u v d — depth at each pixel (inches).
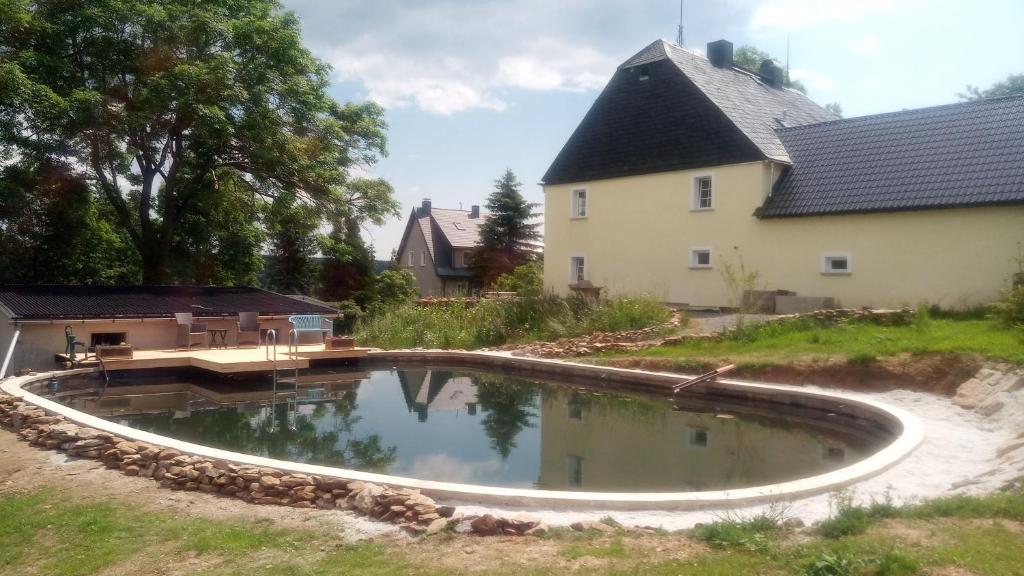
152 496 233.1
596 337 637.3
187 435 386.6
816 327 554.6
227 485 235.6
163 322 651.5
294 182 945.5
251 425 416.2
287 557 178.2
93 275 1006.4
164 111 804.0
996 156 662.5
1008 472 231.0
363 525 201.6
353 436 387.5
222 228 1038.4
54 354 589.0
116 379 557.0
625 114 953.5
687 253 870.4
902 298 687.7
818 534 181.5
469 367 660.1
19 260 912.3
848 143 796.6
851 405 399.5
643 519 209.6
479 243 1680.6
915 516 187.0
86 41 818.2
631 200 935.0
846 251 727.1
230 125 826.2
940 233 663.8
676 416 442.6
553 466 323.0
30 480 252.1
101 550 185.6
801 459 336.5
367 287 1273.4
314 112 928.3
